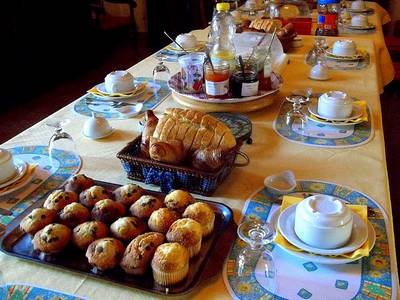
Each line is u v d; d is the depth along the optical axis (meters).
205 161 0.89
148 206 0.78
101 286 0.69
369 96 1.45
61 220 0.77
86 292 0.68
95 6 4.10
